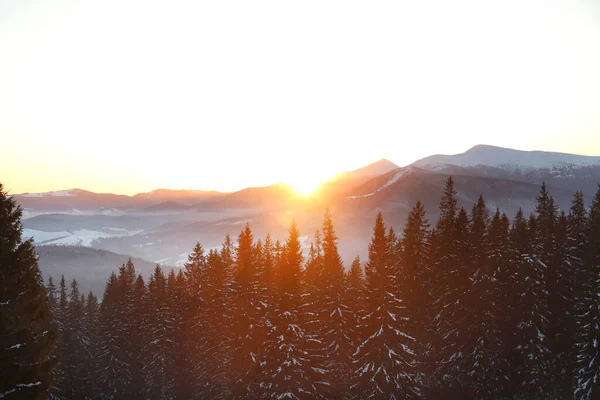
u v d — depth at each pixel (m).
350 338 44.34
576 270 41.09
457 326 41.53
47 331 18.92
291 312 39.97
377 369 37.19
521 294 39.75
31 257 18.41
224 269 56.88
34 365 17.55
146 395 58.34
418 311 46.94
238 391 42.84
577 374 34.91
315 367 39.44
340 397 41.00
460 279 42.97
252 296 45.69
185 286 64.06
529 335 38.50
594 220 43.81
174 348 57.53
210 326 53.12
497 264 41.50
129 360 62.25
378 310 38.16
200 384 53.00
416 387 38.00
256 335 43.88
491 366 38.78
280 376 37.91
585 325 34.31
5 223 17.73
